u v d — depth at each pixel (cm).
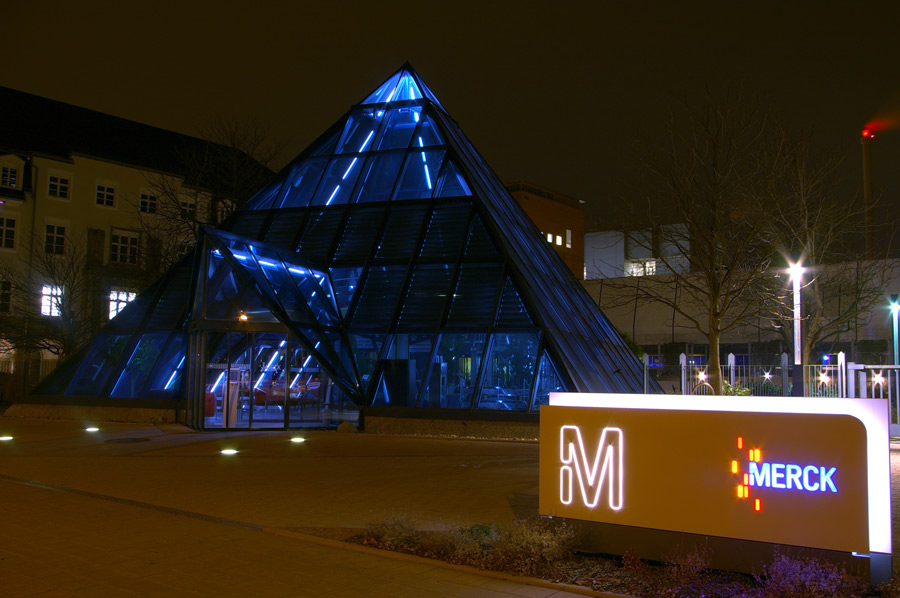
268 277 2361
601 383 2302
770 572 682
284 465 1573
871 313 3769
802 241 2541
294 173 3091
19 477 1402
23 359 4419
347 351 2388
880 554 670
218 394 2291
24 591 702
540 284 2531
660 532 773
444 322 2320
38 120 5538
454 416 2117
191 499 1187
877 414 688
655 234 2436
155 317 2641
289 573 773
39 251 4756
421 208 2684
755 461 724
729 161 2239
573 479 830
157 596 692
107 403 2492
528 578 743
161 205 5441
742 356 4438
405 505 1137
